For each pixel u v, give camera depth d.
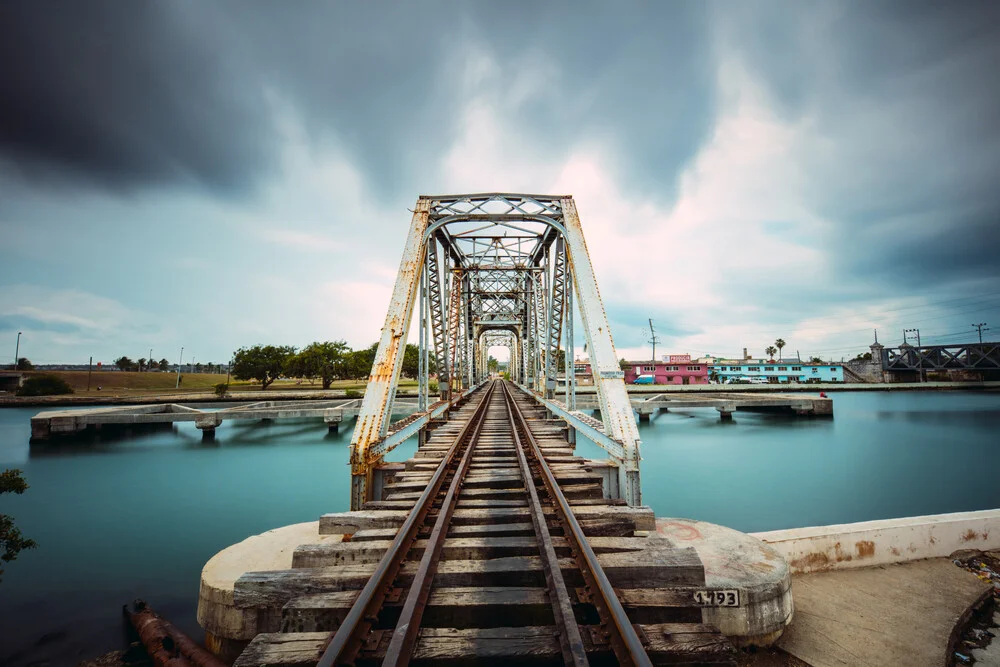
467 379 28.88
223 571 5.16
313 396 46.97
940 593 5.10
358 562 4.14
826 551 5.66
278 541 6.10
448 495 5.60
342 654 2.59
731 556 4.86
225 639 4.65
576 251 11.06
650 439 28.31
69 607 8.98
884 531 5.91
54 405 43.88
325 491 18.20
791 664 3.95
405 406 38.44
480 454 9.09
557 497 5.31
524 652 2.64
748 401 36.84
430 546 3.93
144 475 20.59
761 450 25.09
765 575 4.32
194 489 18.45
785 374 78.31
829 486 18.62
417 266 10.53
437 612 3.16
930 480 19.52
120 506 16.30
